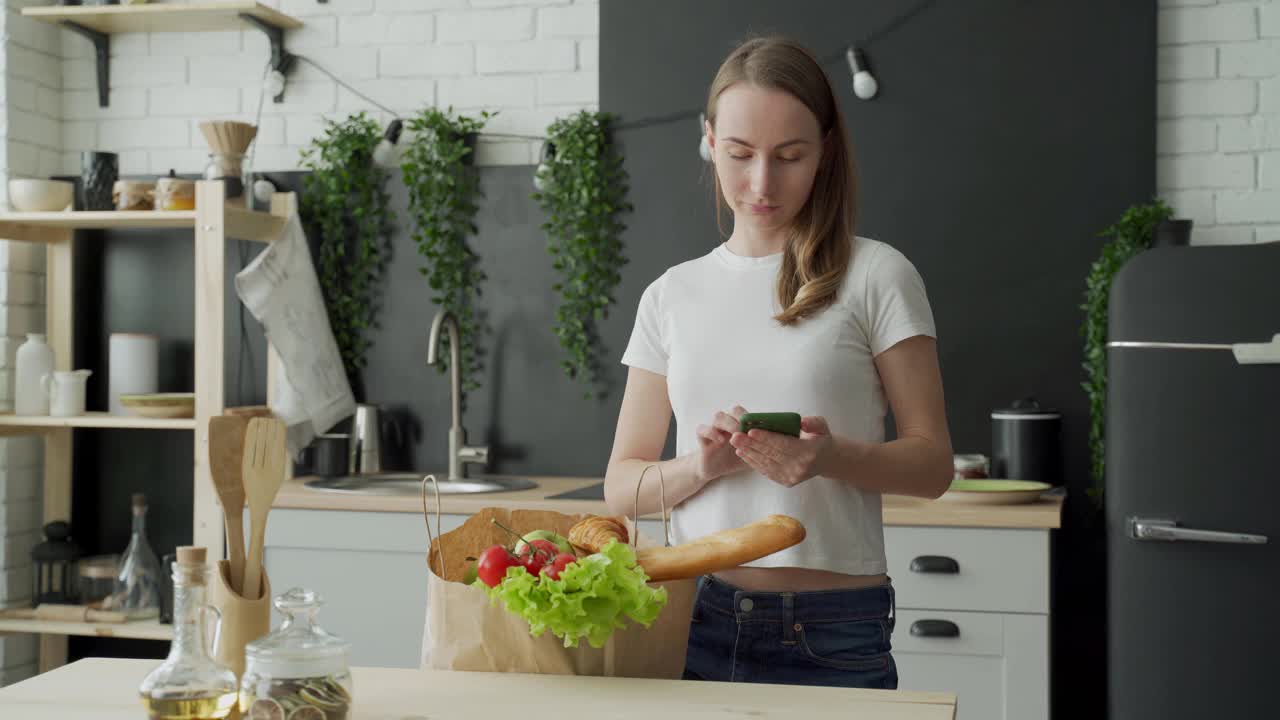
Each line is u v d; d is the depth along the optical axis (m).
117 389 3.41
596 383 3.35
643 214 3.32
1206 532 2.45
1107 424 2.61
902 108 3.18
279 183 3.52
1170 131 3.07
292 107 3.54
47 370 3.36
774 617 1.54
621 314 3.34
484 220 3.42
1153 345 2.51
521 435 3.40
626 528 1.34
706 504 1.58
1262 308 2.44
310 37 3.53
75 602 3.36
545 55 3.40
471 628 1.29
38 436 3.59
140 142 3.64
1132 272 2.53
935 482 1.53
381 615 2.90
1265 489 2.45
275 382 3.44
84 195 3.32
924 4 3.16
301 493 2.96
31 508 3.57
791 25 3.23
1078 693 3.08
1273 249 2.44
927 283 3.17
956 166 3.15
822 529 1.54
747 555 1.26
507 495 2.93
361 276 3.46
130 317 3.61
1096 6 3.08
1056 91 3.10
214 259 3.12
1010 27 3.12
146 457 3.60
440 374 3.44
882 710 1.14
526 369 3.40
